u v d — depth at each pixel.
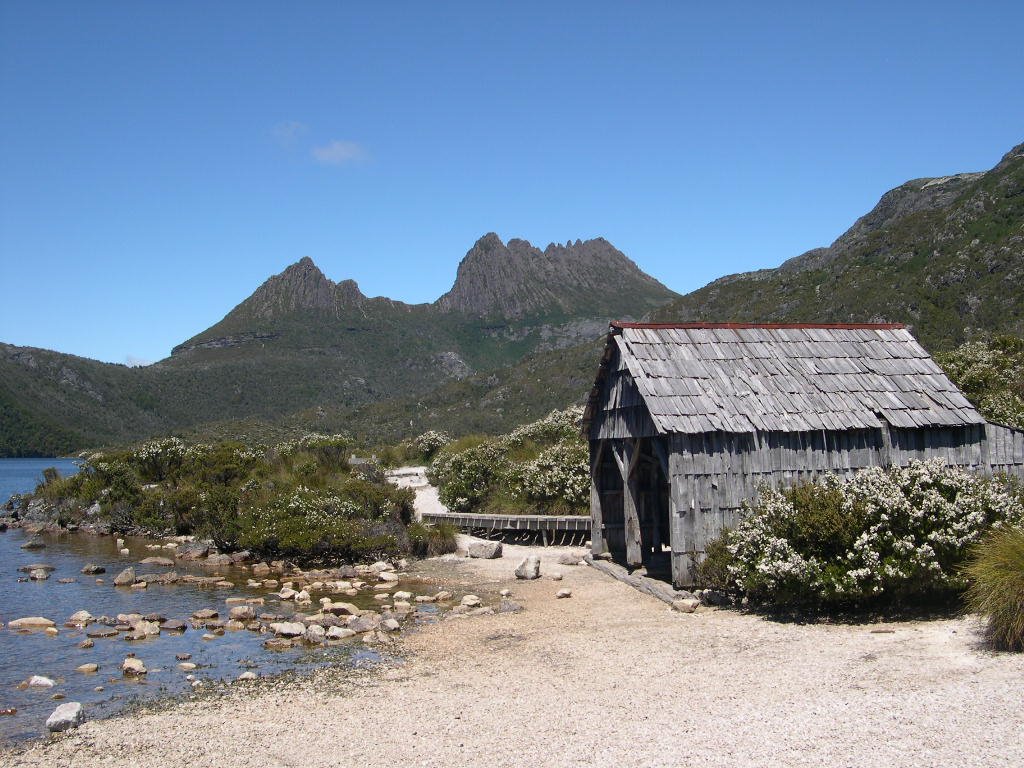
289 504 21.62
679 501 13.41
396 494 23.30
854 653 9.43
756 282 89.56
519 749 7.28
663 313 91.75
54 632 13.53
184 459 30.45
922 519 11.17
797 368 15.17
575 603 14.55
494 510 25.83
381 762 7.23
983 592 9.20
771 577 11.59
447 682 9.88
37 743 8.41
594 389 17.28
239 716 8.97
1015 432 14.94
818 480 13.86
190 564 21.02
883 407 14.55
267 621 14.16
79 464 32.53
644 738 7.28
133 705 9.62
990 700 7.21
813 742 6.76
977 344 28.69
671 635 11.35
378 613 14.54
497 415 97.31
